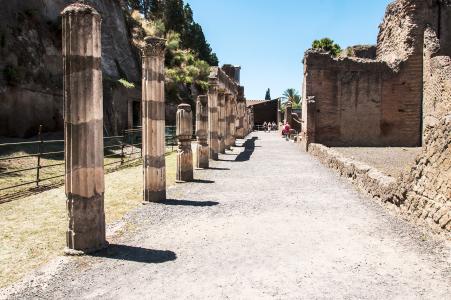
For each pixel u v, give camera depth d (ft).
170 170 49.70
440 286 15.16
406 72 80.59
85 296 14.38
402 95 81.10
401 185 25.34
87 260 17.99
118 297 14.32
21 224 24.04
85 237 18.94
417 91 80.48
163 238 21.33
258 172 47.47
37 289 14.88
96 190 19.25
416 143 81.15
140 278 16.01
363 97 81.10
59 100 74.13
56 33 78.74
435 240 20.48
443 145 20.36
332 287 15.11
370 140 81.66
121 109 93.81
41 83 69.92
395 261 17.75
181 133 40.42
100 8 106.73
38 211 27.40
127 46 119.14
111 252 19.06
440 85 69.92
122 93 94.99
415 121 80.94
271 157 65.92
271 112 239.91
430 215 21.54
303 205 29.40
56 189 36.24
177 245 20.15
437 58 71.51
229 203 30.17
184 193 34.27
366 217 25.63
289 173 46.47
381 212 26.99
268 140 115.75
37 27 73.31
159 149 30.83
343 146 81.41
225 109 80.43
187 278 16.01
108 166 53.42
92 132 19.06
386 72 80.89
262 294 14.52
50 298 14.20
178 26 193.67
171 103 129.39
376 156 60.75
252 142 106.42
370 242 20.48
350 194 33.47
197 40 200.75
